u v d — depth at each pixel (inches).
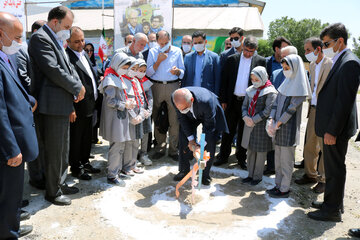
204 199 140.3
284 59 127.3
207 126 140.3
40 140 140.5
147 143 186.2
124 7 251.4
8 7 221.6
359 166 192.5
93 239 106.5
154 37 218.5
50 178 127.8
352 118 111.7
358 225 119.3
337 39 110.7
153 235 109.4
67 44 149.9
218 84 182.9
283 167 139.9
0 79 86.5
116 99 141.7
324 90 117.2
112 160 151.2
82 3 517.7
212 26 420.2
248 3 503.5
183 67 180.9
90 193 142.7
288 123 133.6
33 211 123.9
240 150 179.9
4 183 91.5
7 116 87.2
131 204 133.4
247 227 116.2
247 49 163.3
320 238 109.8
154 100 183.8
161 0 248.5
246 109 153.3
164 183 157.0
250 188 153.6
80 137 156.3
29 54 117.5
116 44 256.5
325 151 118.3
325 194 122.7
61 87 120.3
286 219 122.9
